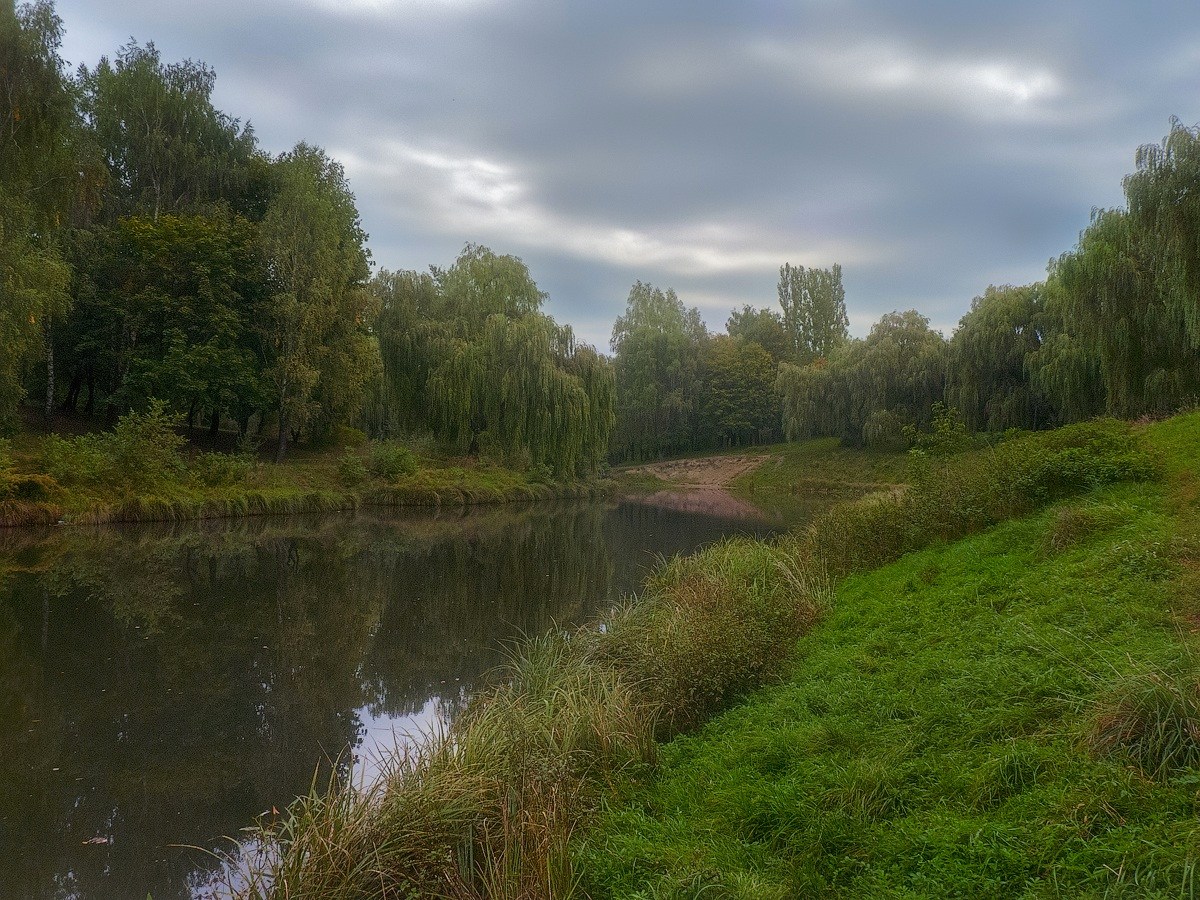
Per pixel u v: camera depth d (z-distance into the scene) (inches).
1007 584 350.6
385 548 987.3
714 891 171.6
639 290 3216.0
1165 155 827.4
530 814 207.9
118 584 708.7
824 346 3334.2
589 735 271.3
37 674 461.7
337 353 1496.1
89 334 1381.6
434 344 1621.6
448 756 249.1
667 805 230.1
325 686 447.8
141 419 1162.6
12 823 288.2
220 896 240.8
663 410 2942.9
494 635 564.1
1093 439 513.7
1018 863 157.2
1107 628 257.9
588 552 976.3
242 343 1483.8
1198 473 420.2
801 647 362.9
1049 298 1491.1
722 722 292.7
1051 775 183.6
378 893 186.2
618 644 381.4
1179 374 960.3
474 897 185.5
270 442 1686.8
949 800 191.8
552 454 1636.3
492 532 1167.6
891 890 161.5
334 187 1706.4
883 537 528.7
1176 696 182.9
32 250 1106.7
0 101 887.1
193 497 1149.1
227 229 1430.9
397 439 1811.0
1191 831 148.4
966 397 1659.7
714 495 2066.9
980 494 504.4
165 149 1555.1
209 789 318.0
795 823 198.7
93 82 1561.3
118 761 344.5
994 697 236.1
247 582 741.9
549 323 1688.0
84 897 243.1
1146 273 1003.3
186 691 437.1
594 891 186.4
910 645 317.1
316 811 213.3
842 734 241.0
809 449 2477.9
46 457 1065.5
